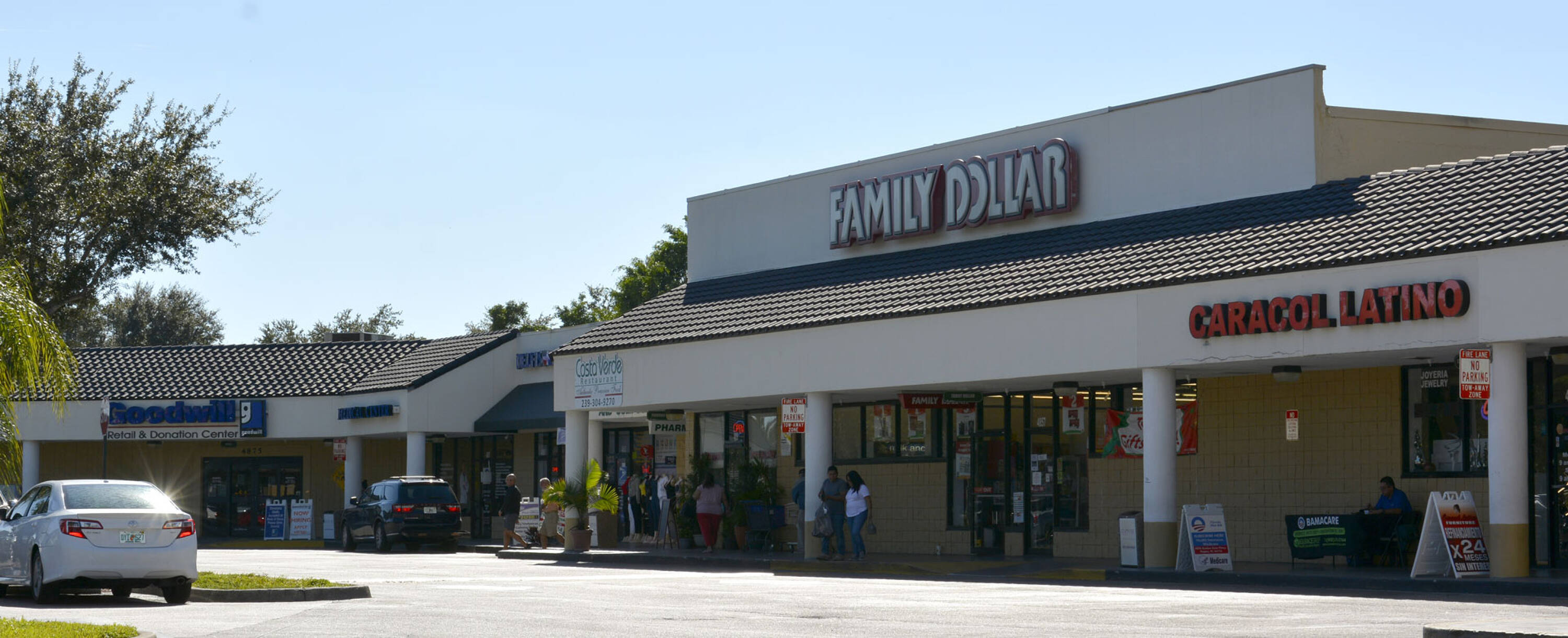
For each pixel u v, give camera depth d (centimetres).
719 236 3744
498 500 4678
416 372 4597
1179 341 2353
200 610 1831
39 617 1722
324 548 4397
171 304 9819
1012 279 2744
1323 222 2378
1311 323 2172
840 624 1562
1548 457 2233
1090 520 2850
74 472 5116
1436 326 2041
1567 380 2209
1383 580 2048
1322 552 2316
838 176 3438
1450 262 2036
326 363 4962
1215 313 2284
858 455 3359
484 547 3912
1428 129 2739
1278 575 2164
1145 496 2419
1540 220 1984
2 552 2069
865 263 3291
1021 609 1745
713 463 3719
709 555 3184
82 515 1903
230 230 4400
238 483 5144
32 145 4034
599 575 2650
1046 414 2956
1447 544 2048
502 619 1673
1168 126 2839
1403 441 2386
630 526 3919
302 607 1878
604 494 3516
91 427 4800
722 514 3412
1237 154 2725
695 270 3803
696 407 3462
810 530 2959
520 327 9238
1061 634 1421
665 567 3078
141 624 1619
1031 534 2970
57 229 4088
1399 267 2092
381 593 2153
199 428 4791
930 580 2427
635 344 3375
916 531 3200
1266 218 2522
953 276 2917
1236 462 2623
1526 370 2038
